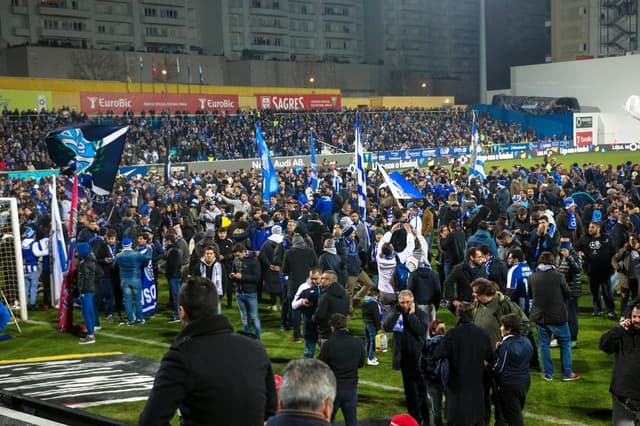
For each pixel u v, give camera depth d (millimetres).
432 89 93688
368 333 11406
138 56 68938
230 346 3629
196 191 23969
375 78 89188
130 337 13570
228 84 76625
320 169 34625
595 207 17672
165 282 19234
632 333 7496
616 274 13961
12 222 15055
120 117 48000
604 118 71500
